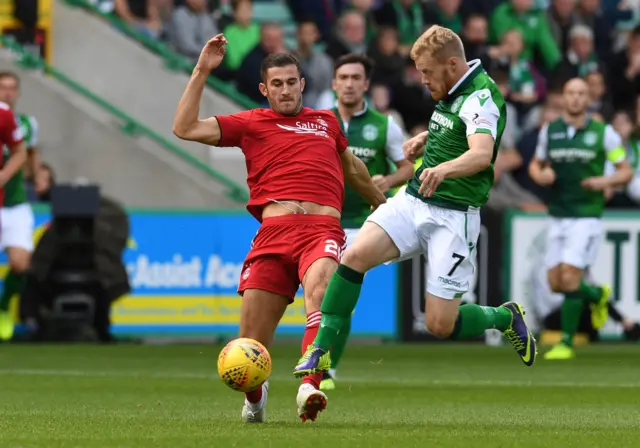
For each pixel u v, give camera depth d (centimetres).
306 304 1538
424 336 3519
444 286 1623
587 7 4409
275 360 2881
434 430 1448
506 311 1747
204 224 3375
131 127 3747
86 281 3312
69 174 3734
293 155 1598
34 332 3334
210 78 3856
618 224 3553
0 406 1797
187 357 2923
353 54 2327
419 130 3734
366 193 1708
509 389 2225
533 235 3531
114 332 3341
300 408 1437
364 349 3306
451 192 1609
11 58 3750
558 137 3092
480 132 1543
